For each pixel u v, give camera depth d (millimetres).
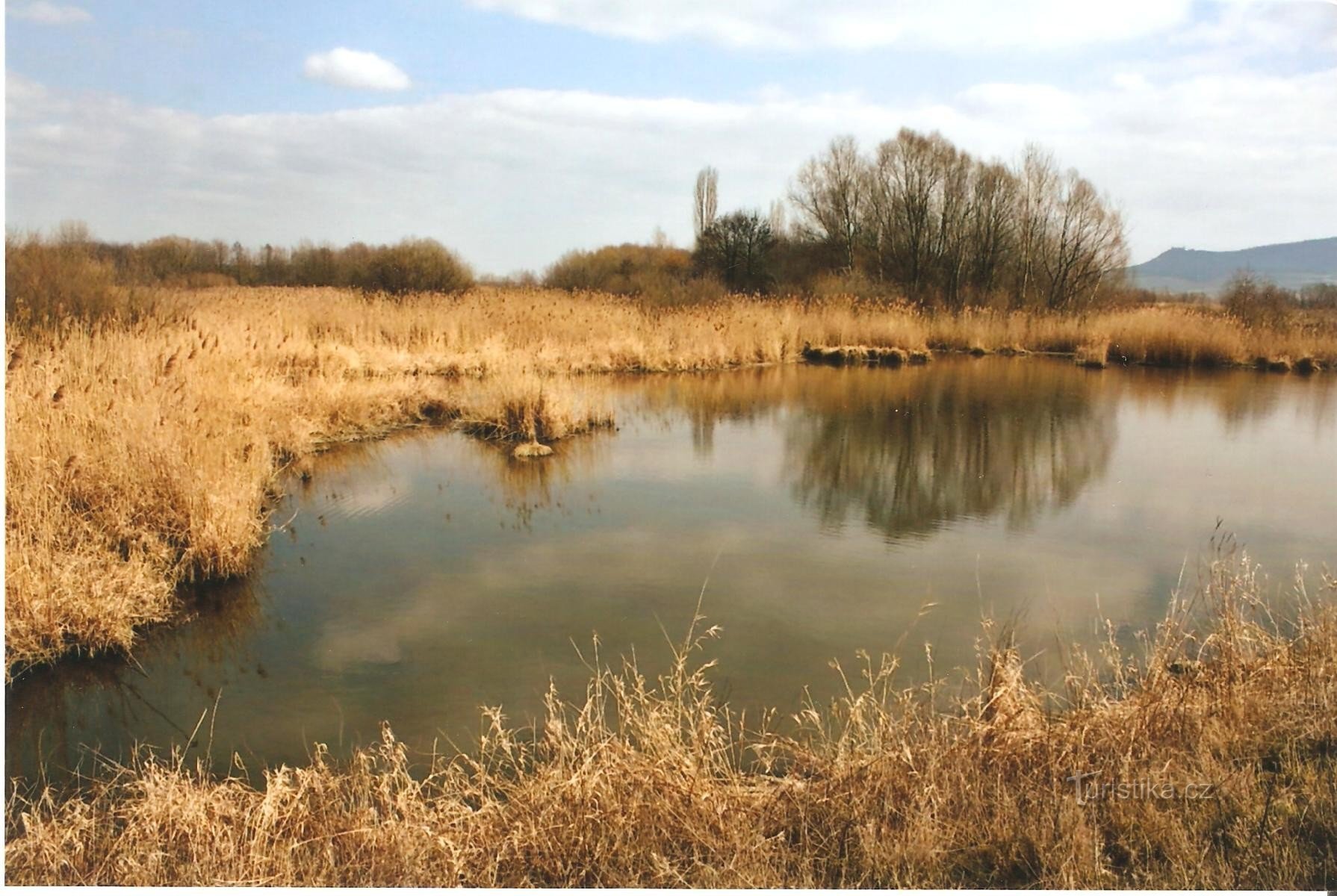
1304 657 4402
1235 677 4258
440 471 9703
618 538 7457
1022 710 3982
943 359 22594
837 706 4551
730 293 32750
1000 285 32188
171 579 6121
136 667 5082
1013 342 24953
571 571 6629
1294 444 11805
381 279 28906
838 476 9789
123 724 4492
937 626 5684
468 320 18578
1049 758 3633
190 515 6461
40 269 12812
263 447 9023
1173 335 21766
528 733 4348
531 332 19000
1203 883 2895
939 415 13711
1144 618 5840
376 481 9219
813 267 36656
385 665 5105
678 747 3662
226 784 3756
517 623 5680
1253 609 5438
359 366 14359
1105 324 24109
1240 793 3342
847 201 35469
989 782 3506
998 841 3170
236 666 5102
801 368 20000
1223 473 10102
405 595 6141
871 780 3508
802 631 5570
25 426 6629
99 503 6332
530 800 3438
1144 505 8727
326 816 3396
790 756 4082
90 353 9422
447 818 3467
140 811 3371
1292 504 8781
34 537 5645
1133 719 3855
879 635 5523
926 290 32156
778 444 11461
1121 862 3113
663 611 5883
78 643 5145
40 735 4395
